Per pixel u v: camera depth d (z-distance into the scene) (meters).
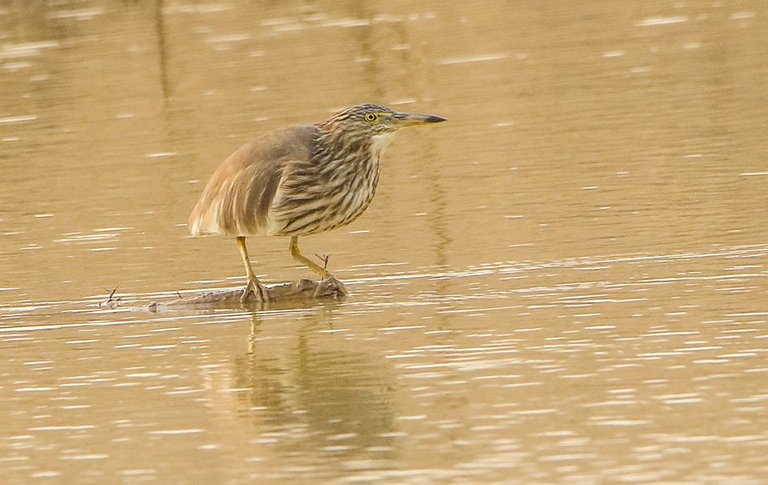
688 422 11.15
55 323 15.36
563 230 17.53
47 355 14.21
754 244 16.30
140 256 17.80
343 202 15.80
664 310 14.22
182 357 13.94
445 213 18.77
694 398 11.67
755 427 10.95
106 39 32.44
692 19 30.67
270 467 10.91
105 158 23.17
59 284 16.75
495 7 33.53
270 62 29.42
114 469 11.08
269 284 16.42
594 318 14.14
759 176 19.09
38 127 25.66
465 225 18.14
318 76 28.00
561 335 13.66
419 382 12.62
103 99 27.42
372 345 13.85
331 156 15.70
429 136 23.17
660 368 12.47
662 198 18.50
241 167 15.79
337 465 10.85
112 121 25.75
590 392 12.00
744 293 14.55
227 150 23.02
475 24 31.89
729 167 19.67
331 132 15.77
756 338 13.10
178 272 17.06
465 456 10.83
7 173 22.58
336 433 11.55
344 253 17.39
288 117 24.89
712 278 15.18
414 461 10.82
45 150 24.02
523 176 20.25
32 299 16.22
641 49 28.27
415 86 26.75
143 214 19.73
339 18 33.38
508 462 10.64
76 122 25.84
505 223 18.05
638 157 20.66
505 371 12.73
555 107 24.33
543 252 16.70
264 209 15.55
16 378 13.50
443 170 21.00
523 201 18.98
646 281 15.28
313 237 18.16
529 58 28.38
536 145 21.97
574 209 18.39
